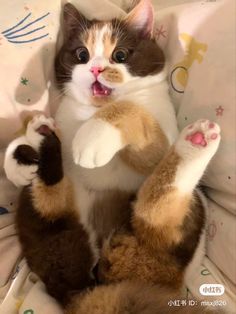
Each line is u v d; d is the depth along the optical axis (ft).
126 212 0.72
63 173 0.71
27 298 0.67
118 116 0.67
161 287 0.63
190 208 0.67
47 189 0.68
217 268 0.71
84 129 0.66
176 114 0.82
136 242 0.66
